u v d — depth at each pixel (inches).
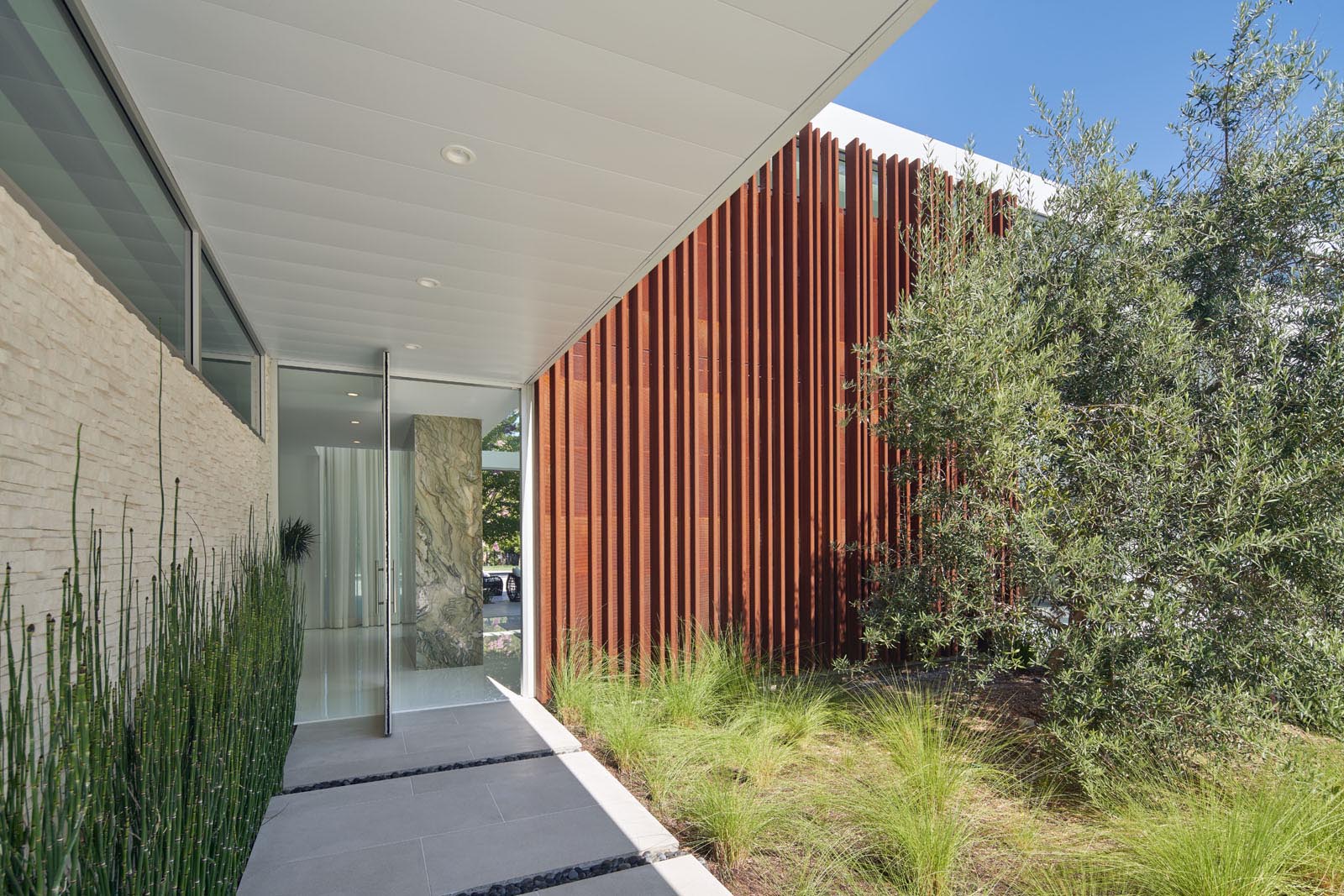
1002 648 181.6
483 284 142.3
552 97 82.8
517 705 216.7
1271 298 176.7
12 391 53.1
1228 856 100.9
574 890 106.4
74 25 69.2
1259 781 133.6
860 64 77.9
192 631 86.3
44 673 58.1
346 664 275.4
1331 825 111.8
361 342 184.9
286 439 289.4
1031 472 173.5
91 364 68.8
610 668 228.4
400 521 280.2
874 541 288.8
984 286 183.9
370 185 102.6
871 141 296.7
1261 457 151.1
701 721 184.2
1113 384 186.1
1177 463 153.9
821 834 120.6
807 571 276.1
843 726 180.1
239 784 99.3
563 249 126.3
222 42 72.1
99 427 71.0
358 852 117.3
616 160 97.1
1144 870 104.3
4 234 51.9
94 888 56.1
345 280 138.9
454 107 84.2
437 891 105.5
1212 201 194.9
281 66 76.2
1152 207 192.1
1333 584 148.6
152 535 88.3
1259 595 152.7
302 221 113.3
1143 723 144.5
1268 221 183.6
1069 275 197.0
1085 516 165.8
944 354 181.2
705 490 258.1
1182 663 149.2
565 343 187.3
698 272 260.8
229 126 87.1
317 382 221.5
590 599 238.8
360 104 83.4
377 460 306.3
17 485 53.9
